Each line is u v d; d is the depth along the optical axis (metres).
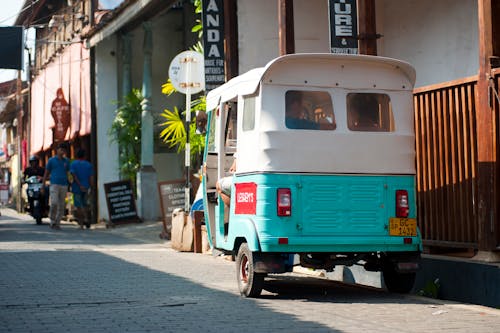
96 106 26.53
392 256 9.32
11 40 28.94
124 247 16.03
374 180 9.11
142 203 23.98
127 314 7.80
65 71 31.48
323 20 16.69
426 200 11.05
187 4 26.39
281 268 8.88
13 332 6.86
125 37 25.91
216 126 10.72
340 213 8.96
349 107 9.19
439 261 9.71
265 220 8.78
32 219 30.47
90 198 26.64
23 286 9.80
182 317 7.63
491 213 9.36
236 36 16.19
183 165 27.16
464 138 10.17
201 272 11.53
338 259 9.48
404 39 15.23
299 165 8.90
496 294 8.74
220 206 10.21
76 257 13.53
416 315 7.87
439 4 14.15
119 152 26.47
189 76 16.61
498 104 9.39
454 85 10.38
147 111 24.23
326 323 7.32
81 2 28.97
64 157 22.58
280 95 8.99
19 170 40.72
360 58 9.18
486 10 9.50
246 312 7.96
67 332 6.85
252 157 9.02
